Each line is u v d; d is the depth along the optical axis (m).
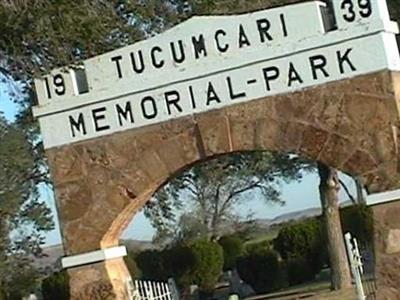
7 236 34.75
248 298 33.09
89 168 14.86
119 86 14.63
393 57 13.88
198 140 14.35
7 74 15.77
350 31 13.82
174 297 17.30
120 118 14.70
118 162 14.73
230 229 55.84
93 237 14.85
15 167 32.84
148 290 15.51
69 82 14.91
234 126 14.20
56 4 14.77
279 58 14.05
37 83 15.02
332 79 13.88
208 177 45.50
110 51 15.28
